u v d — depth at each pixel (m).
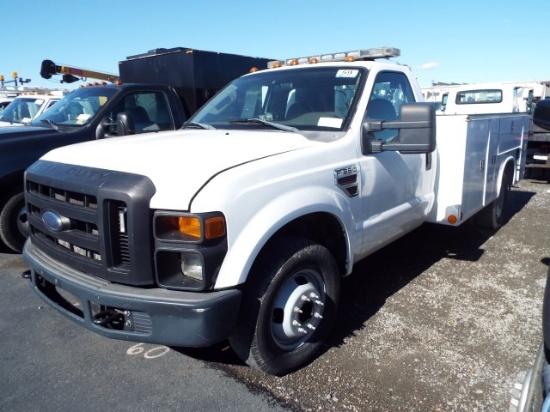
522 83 15.07
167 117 6.28
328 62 4.16
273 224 2.57
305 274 2.99
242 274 2.43
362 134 3.33
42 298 2.95
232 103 4.13
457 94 12.41
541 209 7.57
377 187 3.47
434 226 6.28
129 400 2.74
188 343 2.37
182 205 2.32
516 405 2.24
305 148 2.99
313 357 3.15
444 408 2.65
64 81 9.49
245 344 2.71
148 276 2.41
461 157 4.24
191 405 2.69
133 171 2.50
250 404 2.70
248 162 2.65
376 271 4.72
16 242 5.16
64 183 2.66
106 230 2.43
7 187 5.00
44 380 2.95
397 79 4.01
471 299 4.05
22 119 9.05
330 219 3.16
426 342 3.34
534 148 10.12
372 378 2.93
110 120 5.64
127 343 3.41
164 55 7.21
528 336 3.41
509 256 5.15
